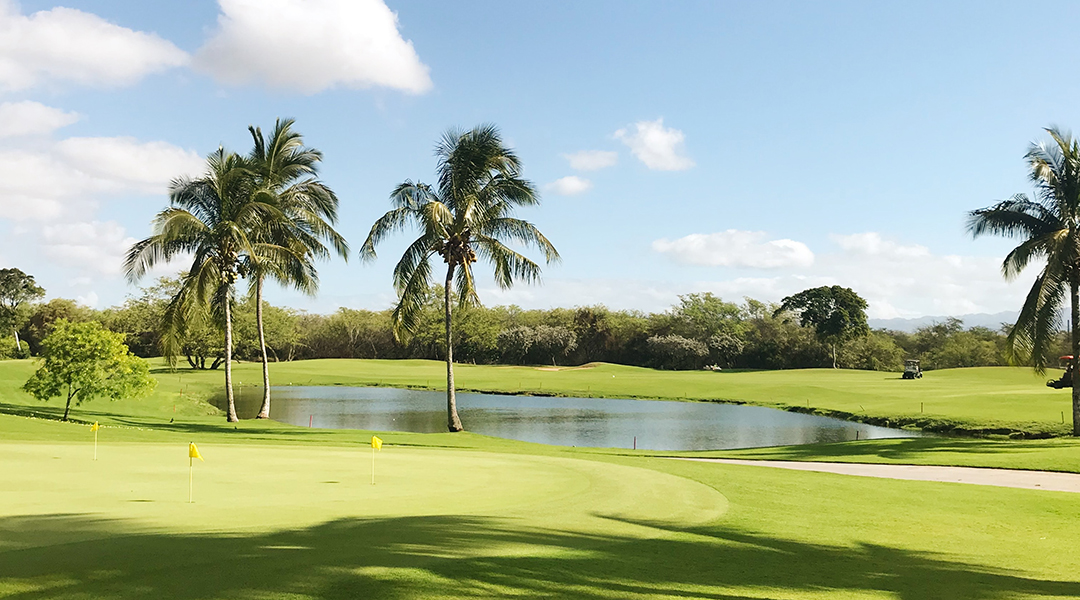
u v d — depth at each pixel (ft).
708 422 138.41
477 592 18.12
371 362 317.83
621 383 228.43
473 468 47.01
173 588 16.98
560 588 19.24
